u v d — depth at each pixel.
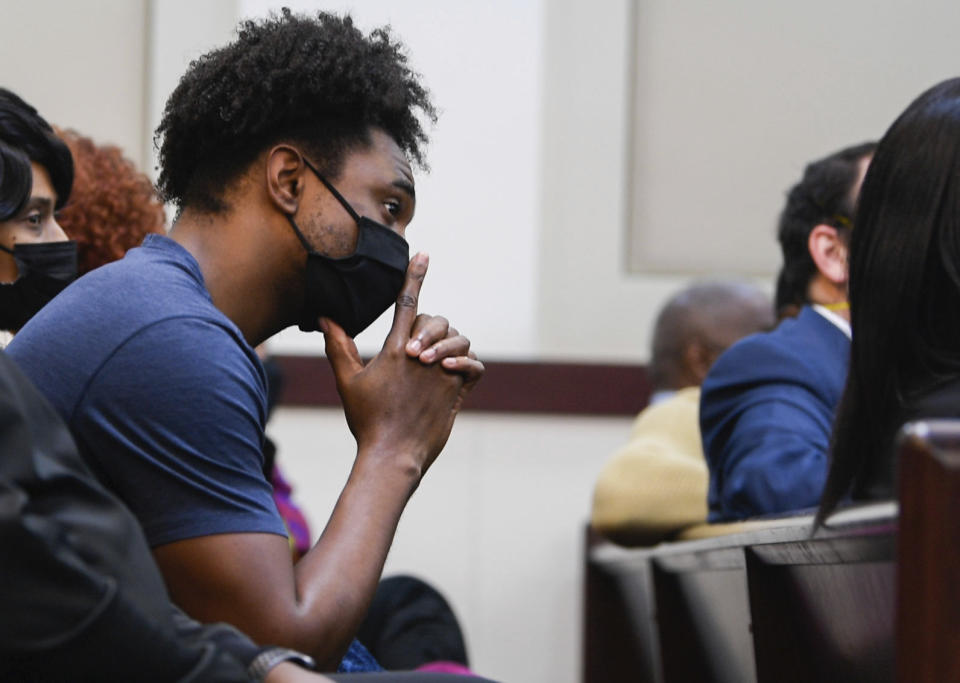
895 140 3.85
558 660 11.56
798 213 6.86
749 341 6.41
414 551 11.60
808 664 4.27
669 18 11.80
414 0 11.60
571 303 11.73
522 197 11.70
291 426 11.53
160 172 4.44
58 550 2.57
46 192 5.36
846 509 3.50
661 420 7.63
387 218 4.31
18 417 2.69
